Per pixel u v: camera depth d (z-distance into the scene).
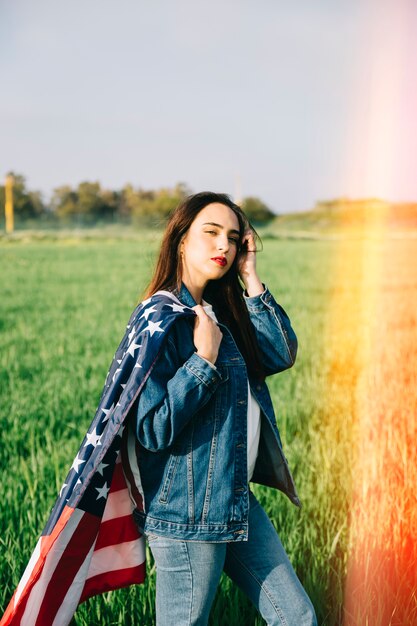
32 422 6.45
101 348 11.53
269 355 2.93
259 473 2.98
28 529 4.04
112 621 3.34
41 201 96.81
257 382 2.86
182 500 2.53
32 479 4.84
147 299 2.68
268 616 2.68
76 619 3.27
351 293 20.22
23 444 5.96
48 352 11.10
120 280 26.00
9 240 51.84
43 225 76.12
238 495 2.57
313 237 57.03
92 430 2.50
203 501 2.53
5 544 3.78
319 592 3.39
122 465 2.70
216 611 3.31
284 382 8.34
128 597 3.41
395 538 3.71
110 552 2.78
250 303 2.92
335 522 4.06
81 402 7.48
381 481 4.54
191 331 2.57
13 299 20.06
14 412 6.88
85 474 2.46
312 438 5.92
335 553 3.80
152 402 2.41
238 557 2.71
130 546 2.79
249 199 92.50
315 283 23.52
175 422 2.40
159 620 2.65
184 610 2.59
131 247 45.25
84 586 2.77
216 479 2.54
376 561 3.51
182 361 2.52
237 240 2.80
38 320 15.49
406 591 3.36
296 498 2.92
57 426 6.54
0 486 4.76
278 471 2.92
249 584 2.71
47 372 9.48
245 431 2.63
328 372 9.05
